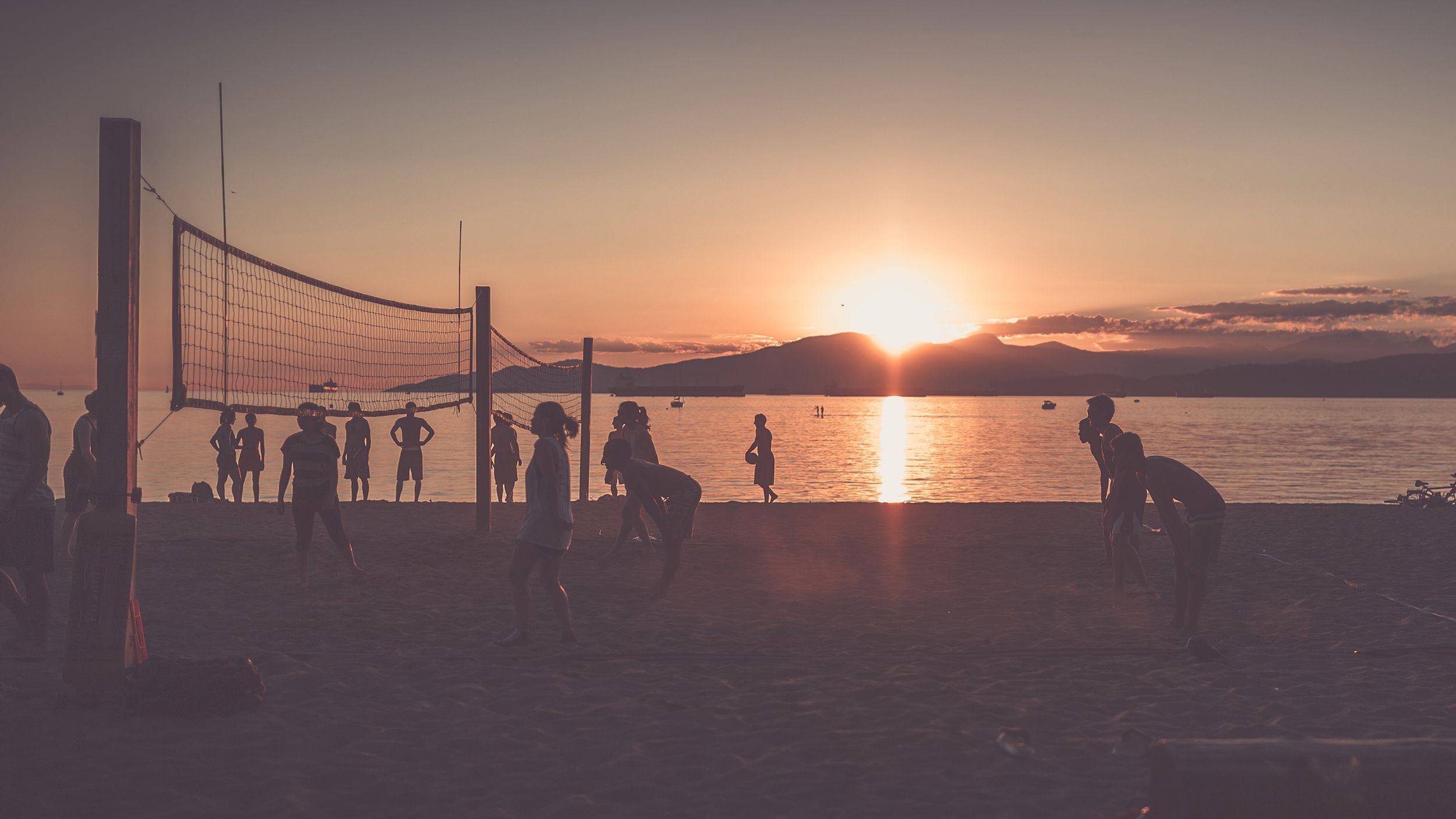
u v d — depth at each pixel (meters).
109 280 4.59
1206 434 66.81
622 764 4.00
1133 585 8.37
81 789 3.63
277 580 8.22
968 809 3.54
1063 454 42.97
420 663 5.54
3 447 5.44
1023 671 5.53
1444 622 6.87
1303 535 11.59
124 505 4.69
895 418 109.25
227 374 6.19
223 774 3.82
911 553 10.20
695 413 127.69
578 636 6.39
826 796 3.68
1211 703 4.89
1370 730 4.44
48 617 5.64
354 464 15.07
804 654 5.96
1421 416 120.06
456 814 3.49
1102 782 3.81
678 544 7.68
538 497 6.05
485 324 11.29
